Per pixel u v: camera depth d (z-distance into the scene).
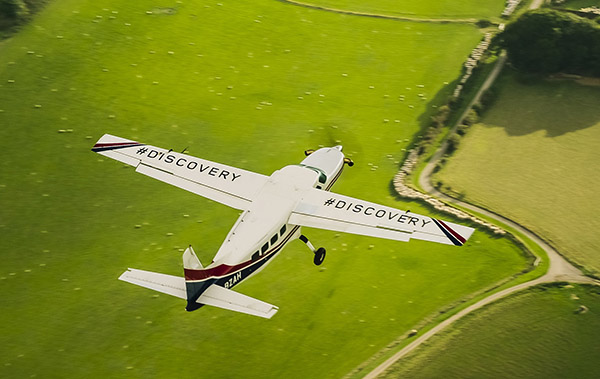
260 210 27.30
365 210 27.42
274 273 36.00
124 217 38.81
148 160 30.12
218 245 37.16
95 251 37.09
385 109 46.72
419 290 35.59
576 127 46.25
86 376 31.78
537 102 48.12
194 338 33.38
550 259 37.50
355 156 43.06
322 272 36.16
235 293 24.36
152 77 47.38
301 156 42.41
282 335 33.44
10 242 37.47
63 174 41.03
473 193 41.47
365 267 36.56
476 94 48.47
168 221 38.62
